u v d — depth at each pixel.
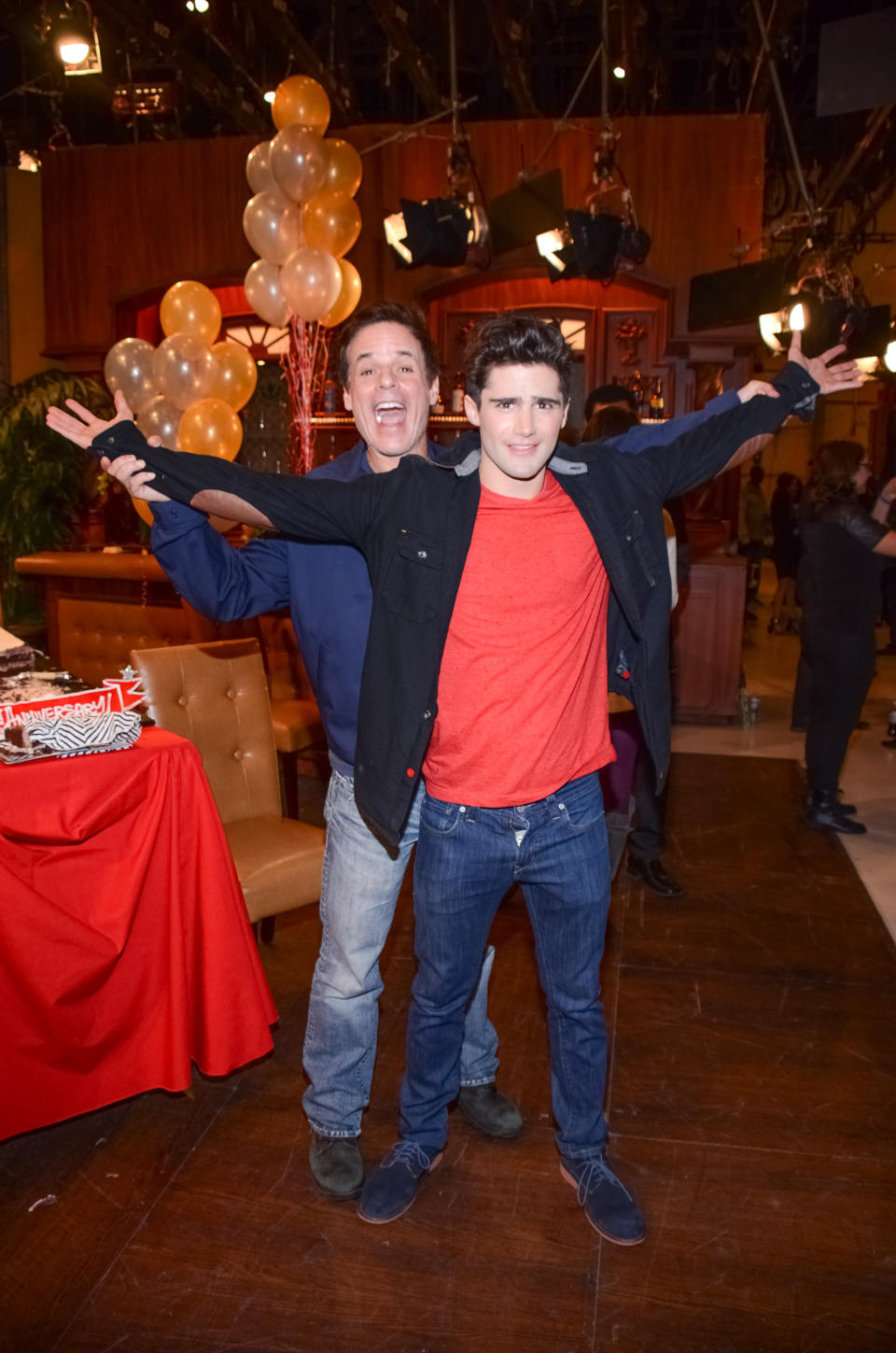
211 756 2.95
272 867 2.64
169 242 6.89
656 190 6.19
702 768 5.21
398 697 1.75
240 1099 2.43
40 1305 1.83
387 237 5.52
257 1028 2.40
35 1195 2.10
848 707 4.22
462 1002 2.02
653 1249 1.97
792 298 5.07
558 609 1.71
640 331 6.92
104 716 2.19
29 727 2.14
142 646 5.51
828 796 4.31
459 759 1.77
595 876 1.84
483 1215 2.06
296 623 1.95
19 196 7.93
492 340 1.61
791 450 16.52
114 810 2.17
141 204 6.90
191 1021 2.34
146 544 6.15
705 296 5.66
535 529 1.70
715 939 3.30
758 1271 1.92
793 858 4.00
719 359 6.29
